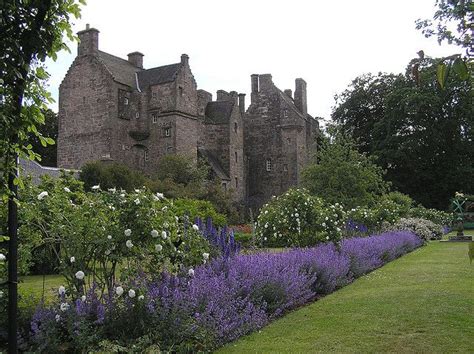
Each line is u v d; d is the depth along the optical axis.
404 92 47.59
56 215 5.82
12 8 3.34
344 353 5.33
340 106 55.03
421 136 46.91
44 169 22.45
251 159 52.41
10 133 3.39
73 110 41.53
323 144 31.50
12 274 3.60
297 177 50.31
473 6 3.18
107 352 4.88
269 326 6.59
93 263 5.72
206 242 6.74
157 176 37.41
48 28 3.57
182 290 5.93
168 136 41.50
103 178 28.89
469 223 38.69
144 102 42.59
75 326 5.04
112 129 39.81
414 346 5.53
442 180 48.19
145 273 5.76
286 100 52.50
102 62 40.66
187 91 42.97
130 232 5.40
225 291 6.37
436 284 9.62
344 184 27.16
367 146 52.53
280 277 7.54
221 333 5.72
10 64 3.32
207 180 41.31
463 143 47.16
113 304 5.40
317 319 6.90
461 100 44.47
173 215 6.01
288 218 12.70
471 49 3.26
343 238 13.95
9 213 3.60
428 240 23.75
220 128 47.97
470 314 6.89
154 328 5.38
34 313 5.39
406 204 31.78
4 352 4.82
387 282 10.27
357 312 7.23
